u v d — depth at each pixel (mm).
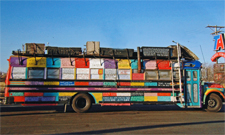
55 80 10367
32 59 10320
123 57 11102
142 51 11297
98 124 7809
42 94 10203
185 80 11469
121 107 13250
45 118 8883
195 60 11828
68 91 10414
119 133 6551
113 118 9062
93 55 10805
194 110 12297
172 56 11570
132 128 7227
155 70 11242
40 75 10297
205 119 9203
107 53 10961
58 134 6340
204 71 12164
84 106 10625
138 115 9984
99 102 10609
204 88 11680
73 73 10562
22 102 10008
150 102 10969
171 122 8398
